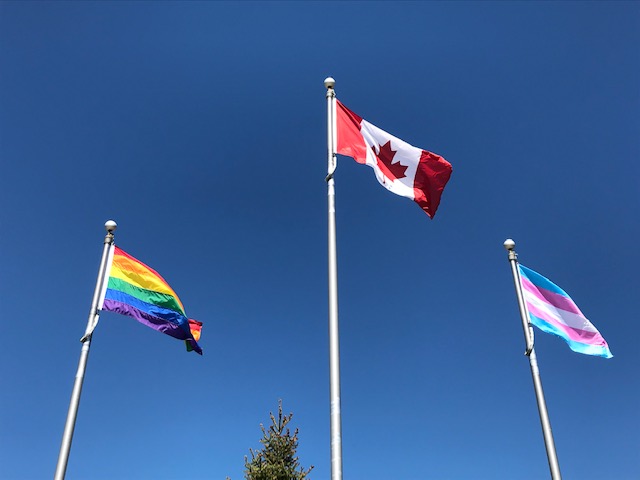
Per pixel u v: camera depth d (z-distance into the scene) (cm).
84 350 1400
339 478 894
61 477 1222
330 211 1202
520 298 1700
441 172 1462
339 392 970
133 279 1602
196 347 1728
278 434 1773
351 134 1399
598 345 1709
